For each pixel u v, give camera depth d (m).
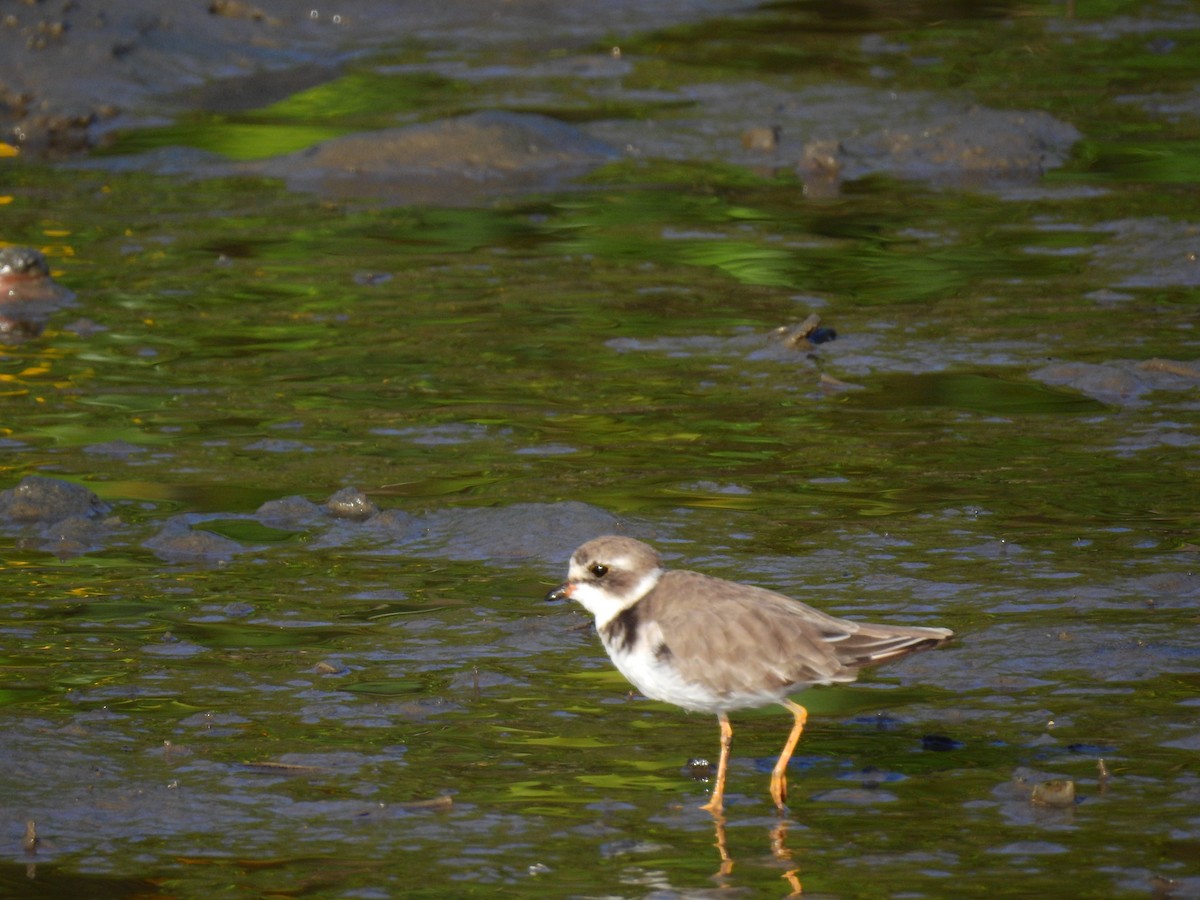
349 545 12.05
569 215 21.44
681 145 24.47
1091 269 18.80
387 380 15.72
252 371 15.98
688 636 8.53
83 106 25.36
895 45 29.86
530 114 24.83
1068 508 12.45
